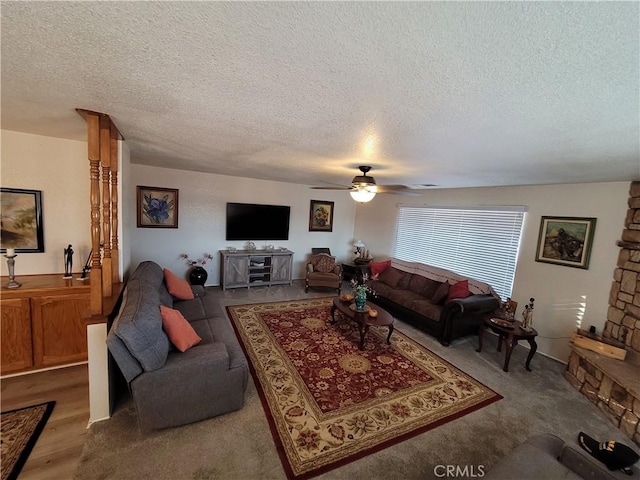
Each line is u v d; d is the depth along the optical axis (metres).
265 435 2.06
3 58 1.16
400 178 4.08
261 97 1.46
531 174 3.04
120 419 2.12
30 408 2.21
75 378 2.59
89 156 1.97
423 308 4.09
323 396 2.54
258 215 5.83
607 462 1.49
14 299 2.50
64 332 2.72
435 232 5.22
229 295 5.14
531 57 0.91
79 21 0.90
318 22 0.83
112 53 1.10
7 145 2.68
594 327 3.24
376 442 2.07
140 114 1.87
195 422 2.14
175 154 3.39
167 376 1.98
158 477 1.71
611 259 3.14
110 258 2.43
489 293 4.09
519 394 2.78
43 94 1.58
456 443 2.11
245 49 1.02
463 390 2.78
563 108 1.30
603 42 0.81
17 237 2.80
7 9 0.84
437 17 0.76
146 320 1.96
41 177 2.83
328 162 3.20
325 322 4.19
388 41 0.90
